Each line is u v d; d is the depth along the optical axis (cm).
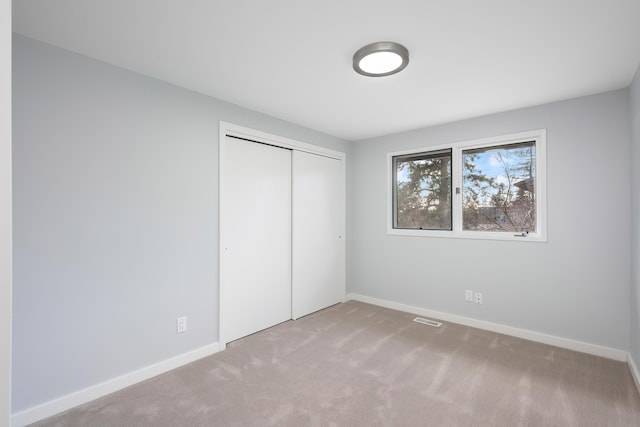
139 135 220
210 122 263
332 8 151
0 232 63
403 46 185
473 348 269
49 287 181
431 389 206
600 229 254
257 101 276
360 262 418
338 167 407
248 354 259
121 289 210
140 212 220
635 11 151
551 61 203
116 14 156
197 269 253
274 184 329
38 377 177
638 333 214
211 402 193
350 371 230
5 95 63
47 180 181
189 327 247
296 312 349
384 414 181
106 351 203
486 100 271
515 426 171
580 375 223
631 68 211
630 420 175
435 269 350
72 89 191
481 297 317
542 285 282
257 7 151
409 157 379
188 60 204
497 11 152
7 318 63
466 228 333
